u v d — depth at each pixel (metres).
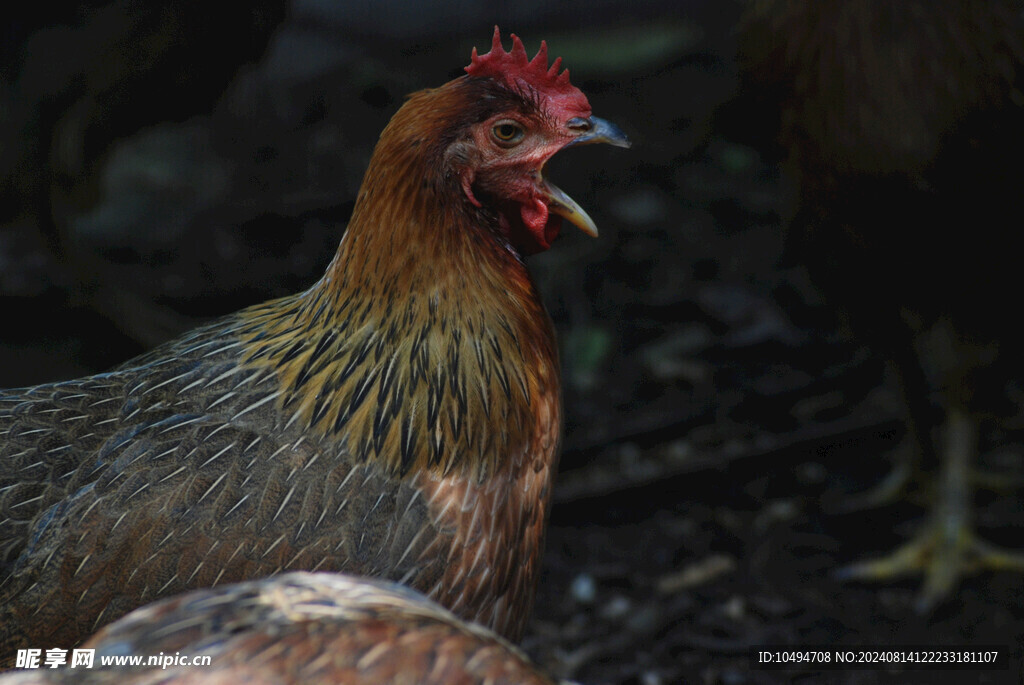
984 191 4.07
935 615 4.78
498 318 3.04
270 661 1.51
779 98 4.43
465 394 2.93
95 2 5.03
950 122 3.96
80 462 2.95
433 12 9.40
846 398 6.18
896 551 5.12
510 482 3.00
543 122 3.00
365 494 2.84
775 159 4.84
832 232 4.46
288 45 9.21
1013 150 4.02
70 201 5.50
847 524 5.36
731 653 4.58
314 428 2.92
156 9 5.01
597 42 9.31
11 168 5.20
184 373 3.11
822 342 6.57
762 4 4.43
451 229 2.97
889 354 4.82
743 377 6.33
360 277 3.01
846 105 4.09
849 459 5.80
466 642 1.58
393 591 1.85
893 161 4.06
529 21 9.36
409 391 2.91
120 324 5.94
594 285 7.01
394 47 9.23
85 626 2.73
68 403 3.08
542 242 3.17
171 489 2.80
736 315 6.73
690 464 5.65
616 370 6.39
